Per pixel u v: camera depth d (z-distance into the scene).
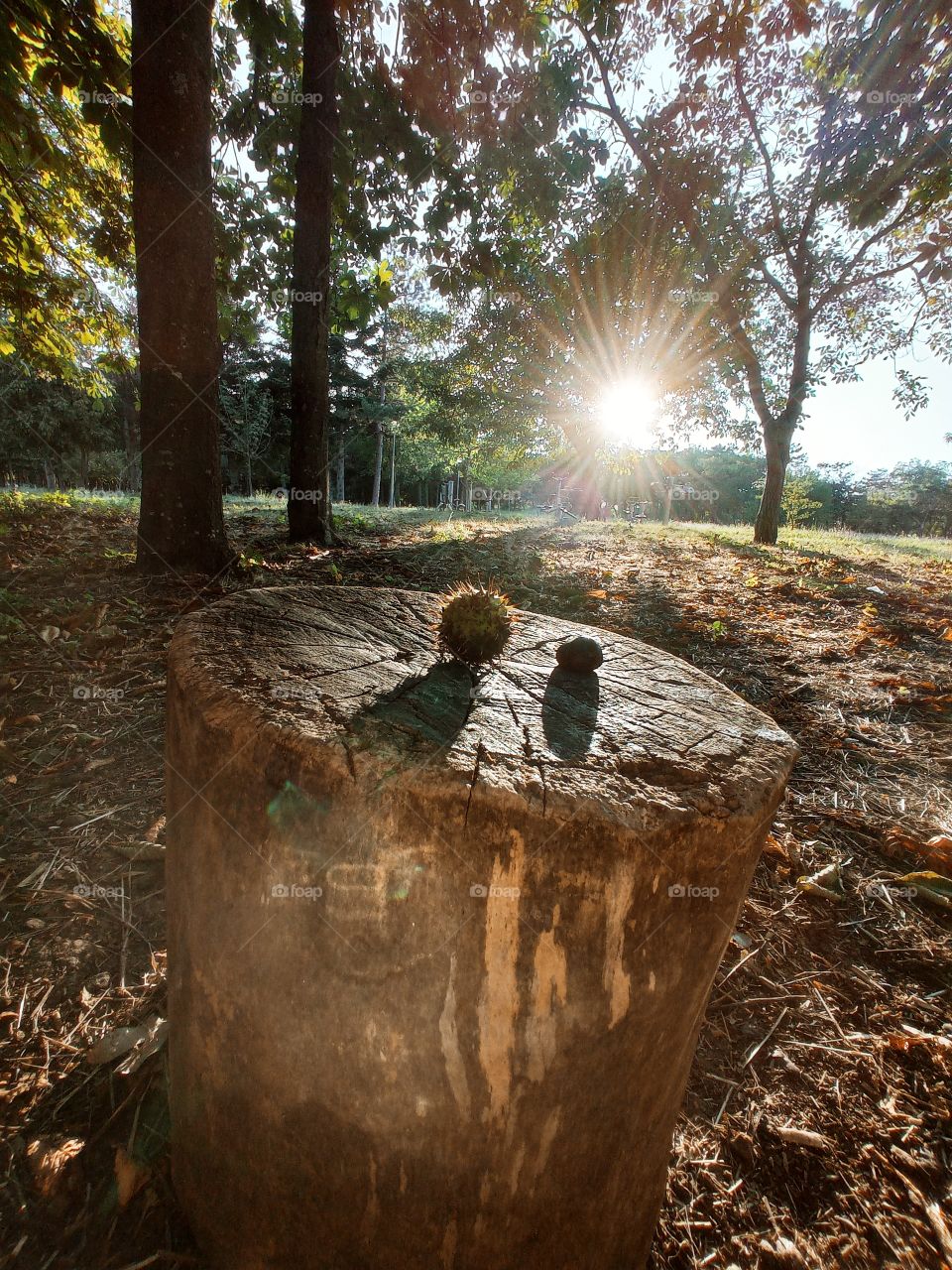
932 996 1.94
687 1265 1.29
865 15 7.34
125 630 3.74
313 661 1.33
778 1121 1.56
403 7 5.71
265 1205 1.14
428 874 0.93
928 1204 1.39
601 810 0.91
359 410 28.61
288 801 0.97
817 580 6.86
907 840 2.56
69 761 2.64
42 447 24.61
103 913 1.97
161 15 3.99
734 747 1.16
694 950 1.03
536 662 1.54
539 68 6.37
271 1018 1.04
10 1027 1.59
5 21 4.53
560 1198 1.09
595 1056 1.01
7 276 7.05
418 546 7.50
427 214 6.98
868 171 8.30
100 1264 1.18
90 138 6.75
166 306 4.34
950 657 4.61
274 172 7.40
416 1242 1.09
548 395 13.09
